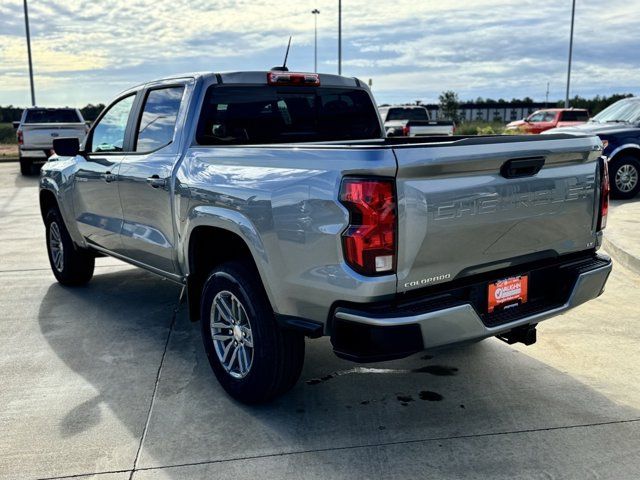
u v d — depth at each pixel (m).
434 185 2.75
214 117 4.11
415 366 4.10
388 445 3.12
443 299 2.88
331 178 2.78
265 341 3.30
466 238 2.89
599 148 3.40
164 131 4.29
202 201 3.62
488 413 3.43
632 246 6.77
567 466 2.91
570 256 3.50
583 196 3.38
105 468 2.95
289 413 3.47
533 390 3.70
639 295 5.52
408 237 2.71
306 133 4.65
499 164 2.92
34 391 3.79
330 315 2.94
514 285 3.20
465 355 4.27
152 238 4.34
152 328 4.91
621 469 2.88
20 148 16.83
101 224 5.07
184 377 3.98
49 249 6.21
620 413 3.40
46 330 4.86
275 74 4.38
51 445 3.16
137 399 3.67
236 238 3.56
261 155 3.24
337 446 3.12
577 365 4.05
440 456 3.01
